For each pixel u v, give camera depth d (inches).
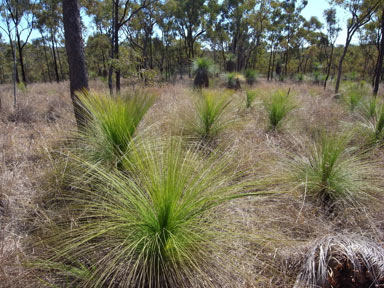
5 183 104.8
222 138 166.1
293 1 989.8
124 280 66.4
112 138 108.4
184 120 174.2
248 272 71.2
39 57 1207.6
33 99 306.8
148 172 72.2
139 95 128.4
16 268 70.5
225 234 69.0
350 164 116.9
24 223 90.0
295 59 1572.3
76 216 86.4
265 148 153.4
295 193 110.7
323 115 227.6
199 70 491.2
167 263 64.4
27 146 142.6
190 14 966.4
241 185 77.0
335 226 97.8
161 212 62.8
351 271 70.9
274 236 83.3
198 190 70.2
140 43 927.7
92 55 995.3
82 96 122.8
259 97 297.7
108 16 445.1
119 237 70.6
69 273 67.4
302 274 74.5
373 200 106.9
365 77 1117.1
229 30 1071.0
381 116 160.9
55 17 682.2
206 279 62.8
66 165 102.7
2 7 270.4
